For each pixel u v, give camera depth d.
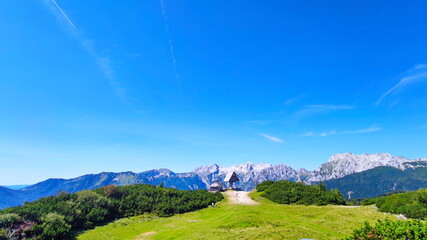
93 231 54.59
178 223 56.34
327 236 35.75
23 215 52.66
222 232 40.38
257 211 57.28
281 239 33.50
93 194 71.88
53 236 47.25
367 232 19.50
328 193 77.56
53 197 72.19
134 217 67.75
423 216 44.84
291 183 91.12
